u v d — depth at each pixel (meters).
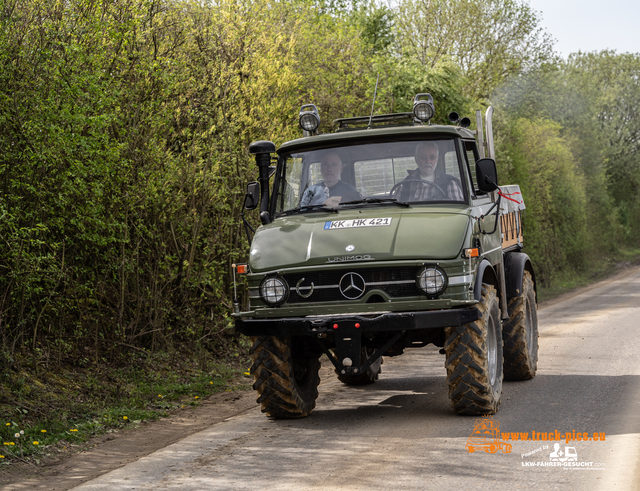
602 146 59.69
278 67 13.89
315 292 7.58
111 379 10.41
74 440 7.68
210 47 12.91
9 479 6.35
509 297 10.16
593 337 15.28
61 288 10.16
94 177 9.40
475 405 7.79
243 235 13.63
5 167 8.46
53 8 9.26
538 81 47.19
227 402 9.87
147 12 10.91
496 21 41.03
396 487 5.57
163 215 11.66
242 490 5.68
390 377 11.36
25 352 10.02
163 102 11.16
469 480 5.68
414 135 8.39
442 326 7.21
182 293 12.63
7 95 8.38
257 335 7.66
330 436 7.44
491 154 9.61
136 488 5.88
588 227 53.19
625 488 5.40
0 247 8.42
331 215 8.20
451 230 7.50
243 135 12.99
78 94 8.65
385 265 7.34
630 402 8.47
